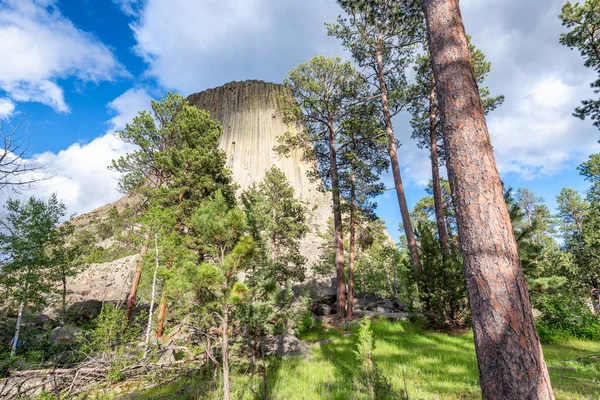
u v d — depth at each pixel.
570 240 25.09
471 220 3.16
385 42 17.88
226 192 22.56
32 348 15.27
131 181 21.05
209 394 6.67
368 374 5.32
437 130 18.81
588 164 29.52
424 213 31.59
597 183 28.80
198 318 7.07
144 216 16.28
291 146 20.89
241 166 87.94
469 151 3.37
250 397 6.21
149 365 9.68
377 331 12.86
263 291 7.71
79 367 9.20
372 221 21.22
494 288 2.83
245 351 8.74
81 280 33.97
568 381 6.31
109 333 11.45
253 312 7.21
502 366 2.61
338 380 6.78
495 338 2.71
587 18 14.53
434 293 12.84
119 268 37.12
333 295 25.11
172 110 24.03
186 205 19.44
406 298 14.27
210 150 23.67
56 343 14.02
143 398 7.42
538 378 2.49
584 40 15.17
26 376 9.35
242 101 107.31
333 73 19.05
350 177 20.73
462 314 12.53
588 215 27.66
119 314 12.28
